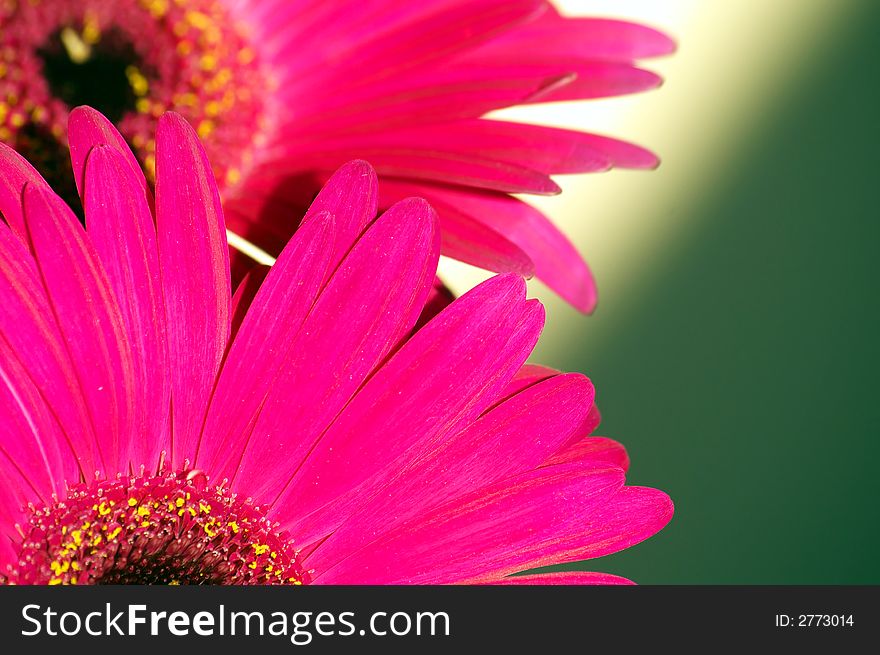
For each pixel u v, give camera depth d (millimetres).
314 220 282
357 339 286
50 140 315
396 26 319
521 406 291
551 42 316
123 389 282
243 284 293
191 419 289
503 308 288
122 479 288
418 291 286
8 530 280
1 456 277
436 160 297
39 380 276
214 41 327
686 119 389
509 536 290
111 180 276
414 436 288
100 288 277
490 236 295
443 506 291
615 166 306
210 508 290
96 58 326
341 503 291
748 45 385
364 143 309
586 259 393
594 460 295
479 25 309
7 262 273
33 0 319
